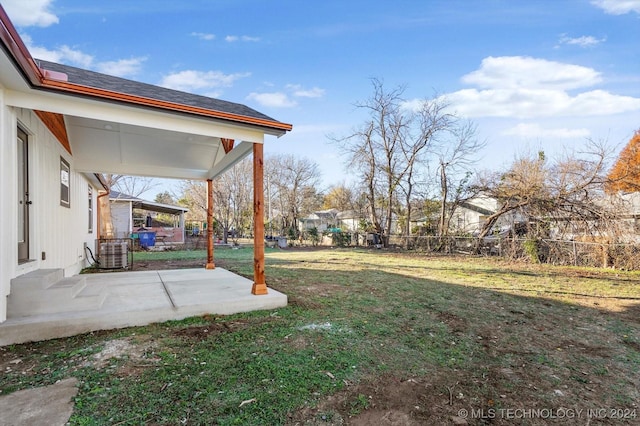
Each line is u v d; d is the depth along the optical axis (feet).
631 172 37.01
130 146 22.33
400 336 11.89
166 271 23.49
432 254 46.47
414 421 6.77
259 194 15.97
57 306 11.71
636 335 12.49
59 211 18.49
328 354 9.95
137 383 7.93
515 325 13.56
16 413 6.64
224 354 9.75
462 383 8.50
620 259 30.78
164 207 67.56
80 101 12.23
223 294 15.51
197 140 21.91
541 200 38.32
